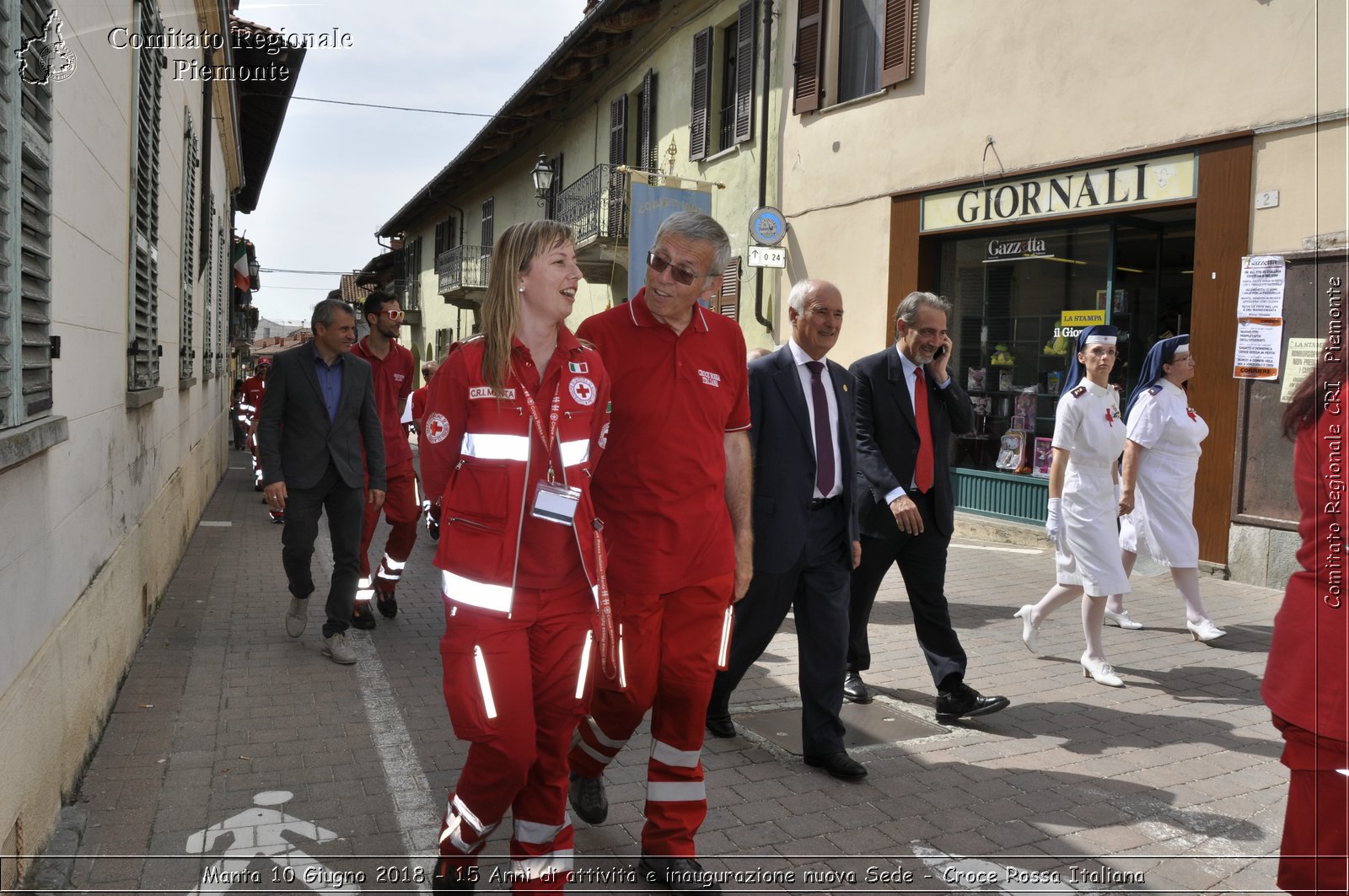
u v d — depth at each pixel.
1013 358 10.73
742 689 5.32
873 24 12.27
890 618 6.95
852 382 4.24
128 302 5.24
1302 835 2.42
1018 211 10.23
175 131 7.88
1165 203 8.73
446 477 2.80
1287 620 2.49
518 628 2.73
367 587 6.40
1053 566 8.99
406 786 3.86
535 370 2.80
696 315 3.26
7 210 2.80
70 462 3.72
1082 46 9.47
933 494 4.75
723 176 15.31
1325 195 7.57
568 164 22.09
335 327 5.52
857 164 12.36
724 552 3.22
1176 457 6.34
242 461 20.64
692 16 16.14
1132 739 4.59
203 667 5.39
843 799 3.87
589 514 2.86
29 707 3.01
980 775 4.14
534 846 2.85
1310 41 7.65
